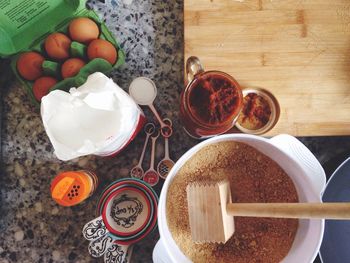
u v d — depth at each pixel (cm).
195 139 47
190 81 42
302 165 39
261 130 45
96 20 47
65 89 44
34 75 46
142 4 49
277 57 46
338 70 46
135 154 47
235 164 41
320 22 47
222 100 42
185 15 47
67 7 48
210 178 41
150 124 47
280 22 47
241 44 47
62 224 46
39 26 48
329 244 42
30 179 47
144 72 48
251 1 47
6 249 46
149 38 49
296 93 46
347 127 45
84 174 42
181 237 40
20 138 48
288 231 40
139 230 41
